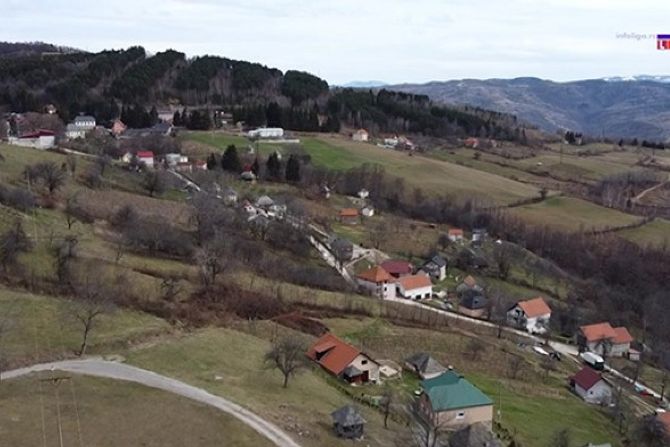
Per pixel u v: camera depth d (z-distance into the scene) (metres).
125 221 126.38
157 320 88.62
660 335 150.12
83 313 80.94
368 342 108.00
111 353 75.62
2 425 56.47
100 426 58.62
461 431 75.06
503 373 110.06
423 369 97.62
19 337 74.06
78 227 117.31
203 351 81.75
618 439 91.62
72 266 95.81
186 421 61.66
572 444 83.56
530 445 81.12
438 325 125.19
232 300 105.31
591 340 135.38
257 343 90.19
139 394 65.94
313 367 90.75
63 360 71.44
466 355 113.44
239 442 59.31
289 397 73.75
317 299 119.06
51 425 57.66
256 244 139.00
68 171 157.00
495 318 139.25
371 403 81.25
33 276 90.31
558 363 123.19
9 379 65.31
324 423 68.06
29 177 135.62
